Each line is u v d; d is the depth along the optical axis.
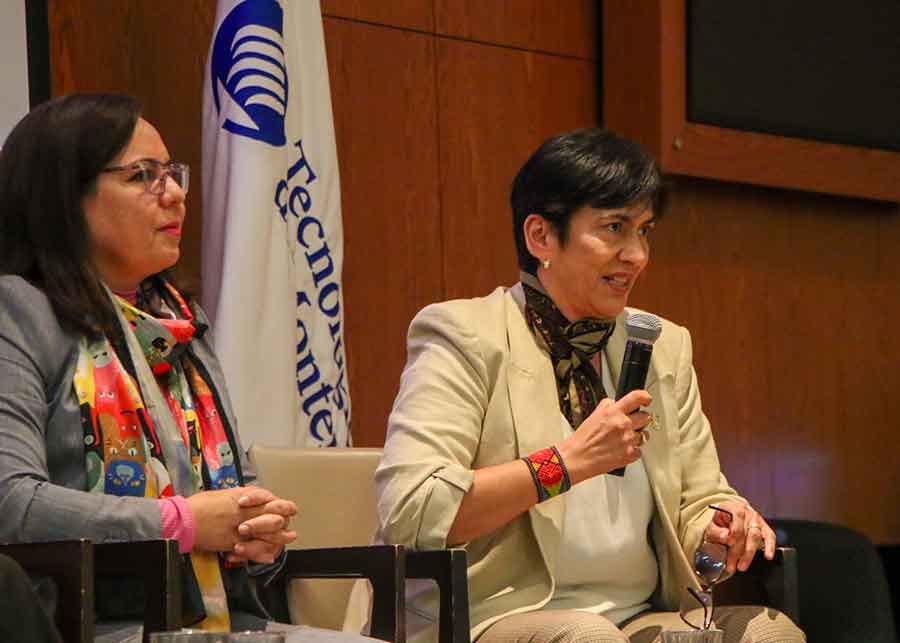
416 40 5.01
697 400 3.09
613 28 5.32
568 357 2.89
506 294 2.95
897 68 5.85
